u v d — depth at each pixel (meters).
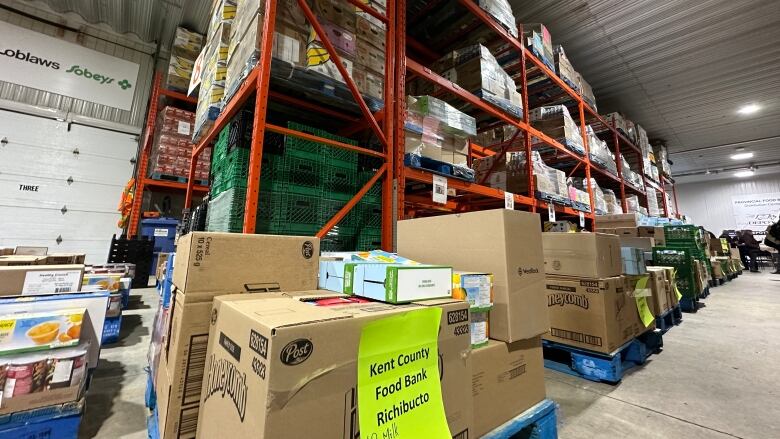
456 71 2.82
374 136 2.27
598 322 1.91
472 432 0.84
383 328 0.67
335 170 1.83
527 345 1.29
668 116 7.10
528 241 1.35
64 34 4.93
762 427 1.42
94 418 1.36
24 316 1.17
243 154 1.57
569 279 2.07
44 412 1.12
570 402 1.64
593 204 4.46
